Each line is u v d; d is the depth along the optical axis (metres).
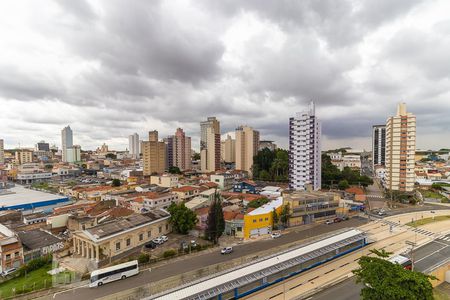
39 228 74.50
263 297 38.25
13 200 109.88
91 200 110.56
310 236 66.38
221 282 37.22
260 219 67.81
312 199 78.56
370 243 60.25
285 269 43.03
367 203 102.25
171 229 71.06
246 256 54.03
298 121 119.00
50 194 124.75
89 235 53.47
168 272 47.31
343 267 48.09
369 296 29.08
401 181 104.75
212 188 118.44
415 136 102.62
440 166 187.12
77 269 49.38
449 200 105.38
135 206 89.81
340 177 134.00
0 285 47.09
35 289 42.06
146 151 183.38
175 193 99.75
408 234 66.81
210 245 60.25
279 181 143.00
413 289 27.16
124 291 41.06
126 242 58.09
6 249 53.69
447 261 50.94
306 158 117.31
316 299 37.69
